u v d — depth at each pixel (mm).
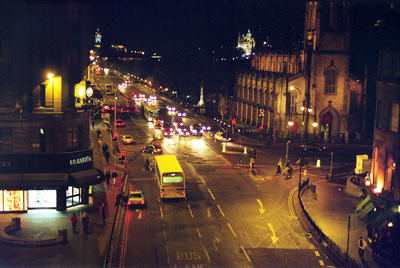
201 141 107125
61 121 54844
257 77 137250
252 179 73000
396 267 41406
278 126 116688
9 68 54219
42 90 55250
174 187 60375
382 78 48188
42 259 40531
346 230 51219
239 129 124312
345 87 113938
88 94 58938
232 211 57062
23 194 54250
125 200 59688
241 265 40969
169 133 115688
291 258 42844
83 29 58625
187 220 53406
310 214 56656
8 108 54562
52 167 54625
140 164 82062
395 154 45812
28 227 48969
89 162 57875
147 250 44125
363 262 42219
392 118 47312
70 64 56469
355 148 102188
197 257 42688
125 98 195250
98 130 104188
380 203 47188
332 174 75062
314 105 113188
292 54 146125
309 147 99500
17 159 53875
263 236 48656
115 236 47719
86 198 58031
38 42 54594
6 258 40625
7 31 53750
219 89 193250
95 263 39906
